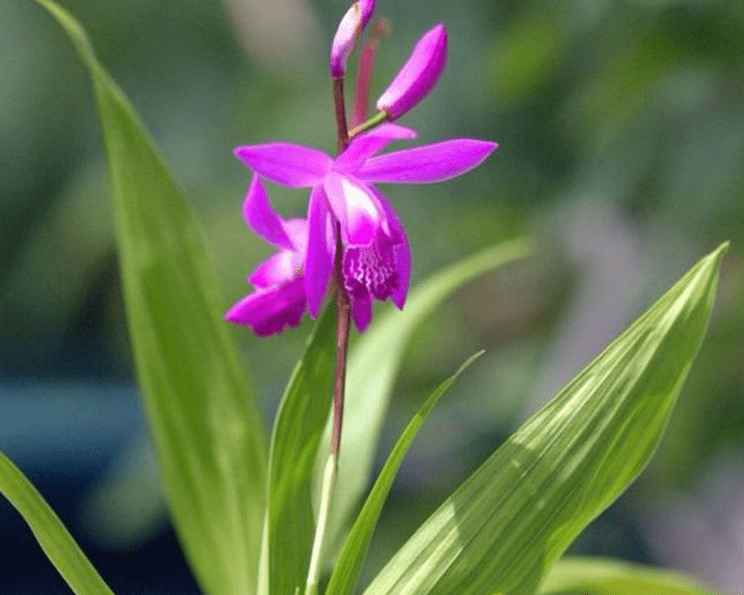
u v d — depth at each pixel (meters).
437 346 1.35
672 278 1.15
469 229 1.31
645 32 1.05
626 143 1.12
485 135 1.31
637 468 0.67
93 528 2.18
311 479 0.71
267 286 0.67
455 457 1.36
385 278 0.65
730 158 1.09
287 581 0.70
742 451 1.18
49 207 2.24
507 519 0.67
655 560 1.40
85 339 2.34
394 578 0.67
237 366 0.75
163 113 1.92
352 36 0.65
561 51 1.15
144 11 1.90
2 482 0.65
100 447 2.23
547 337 1.35
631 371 0.66
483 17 1.36
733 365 1.14
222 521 0.75
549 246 1.28
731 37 1.04
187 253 0.74
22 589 2.26
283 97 1.47
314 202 0.65
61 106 2.22
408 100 0.65
